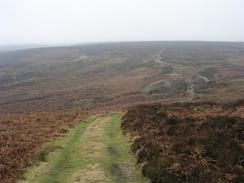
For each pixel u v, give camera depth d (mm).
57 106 83500
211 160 15555
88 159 19750
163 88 100188
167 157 16641
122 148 22188
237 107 33812
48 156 20750
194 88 93250
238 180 13453
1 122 34188
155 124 25844
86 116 40312
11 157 19672
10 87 139375
